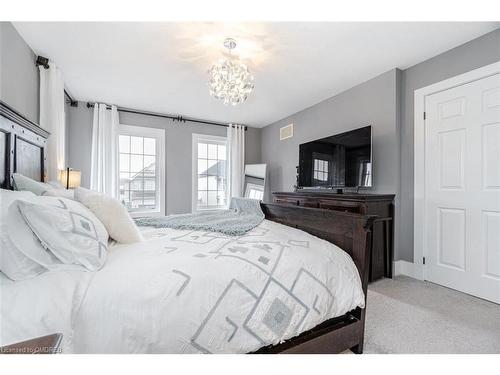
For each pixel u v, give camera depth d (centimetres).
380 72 263
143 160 402
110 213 127
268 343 93
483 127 198
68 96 328
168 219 204
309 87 303
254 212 219
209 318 84
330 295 111
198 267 93
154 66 250
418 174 240
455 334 148
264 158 493
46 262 83
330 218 148
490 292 193
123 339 74
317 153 337
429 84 234
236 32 195
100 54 227
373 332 149
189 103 362
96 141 352
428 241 235
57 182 218
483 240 198
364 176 266
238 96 228
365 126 280
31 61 217
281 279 102
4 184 133
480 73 198
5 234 79
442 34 197
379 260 241
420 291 212
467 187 207
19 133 149
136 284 82
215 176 468
